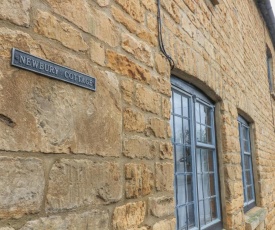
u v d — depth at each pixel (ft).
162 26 8.32
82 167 5.09
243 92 16.75
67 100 4.95
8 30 4.20
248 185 18.48
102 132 5.63
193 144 10.42
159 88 7.79
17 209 4.04
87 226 5.08
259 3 24.04
